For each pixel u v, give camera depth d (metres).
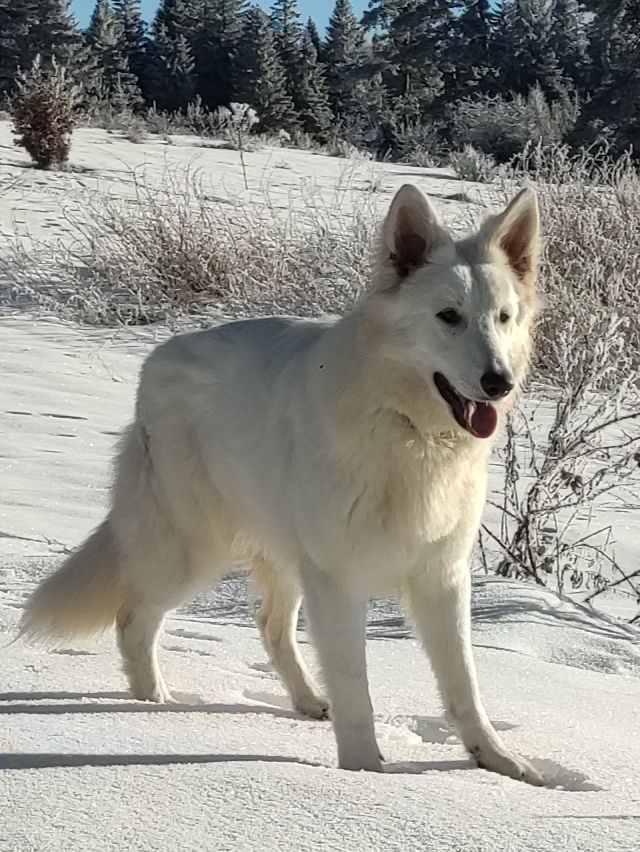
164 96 36.59
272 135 24.05
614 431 5.31
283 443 3.14
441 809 2.60
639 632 3.75
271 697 3.38
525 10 28.84
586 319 5.40
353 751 2.98
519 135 19.45
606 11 20.31
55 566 3.88
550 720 3.17
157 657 3.35
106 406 5.54
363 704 3.00
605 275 6.47
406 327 3.08
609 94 19.09
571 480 4.11
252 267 7.72
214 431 3.30
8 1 32.16
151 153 15.20
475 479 3.11
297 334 3.28
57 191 10.96
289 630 3.37
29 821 2.53
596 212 7.06
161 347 3.46
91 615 3.41
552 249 6.75
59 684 3.25
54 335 6.91
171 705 3.20
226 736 2.99
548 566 4.12
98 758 2.79
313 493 3.05
